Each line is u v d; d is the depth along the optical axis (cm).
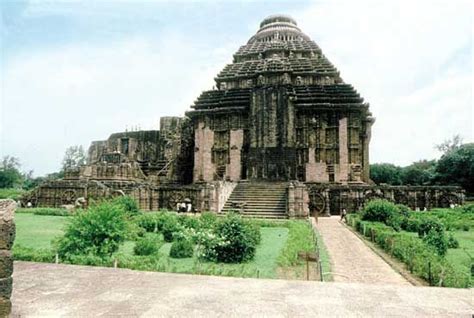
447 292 574
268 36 6194
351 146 4538
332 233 2377
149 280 631
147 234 2220
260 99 4706
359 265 1409
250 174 4603
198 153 5041
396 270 1320
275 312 475
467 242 2066
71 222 1422
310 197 3769
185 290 571
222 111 4928
